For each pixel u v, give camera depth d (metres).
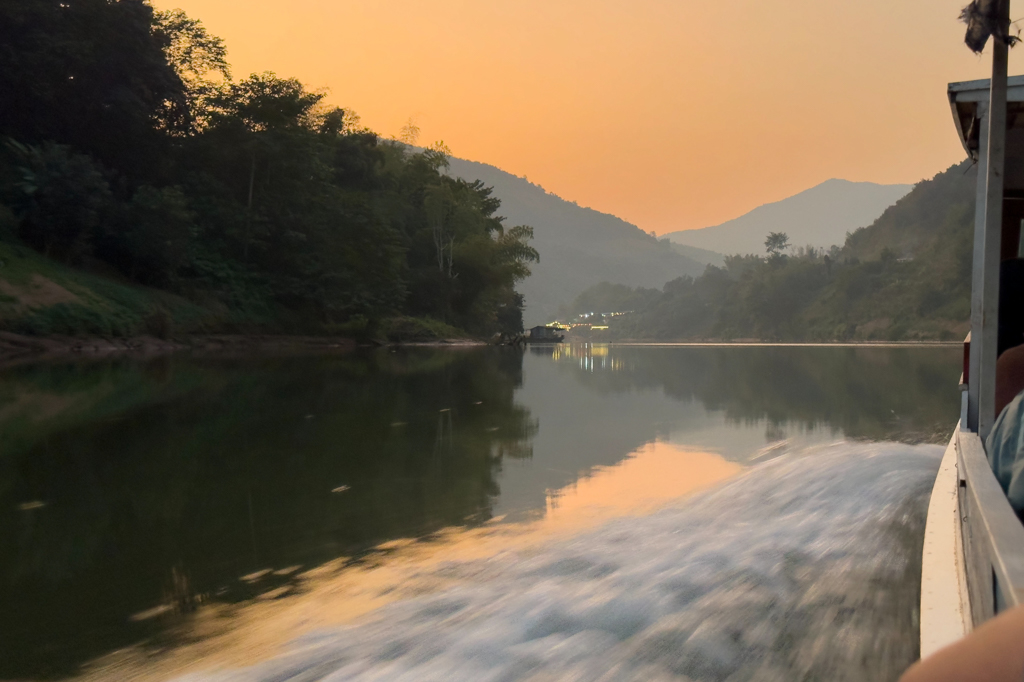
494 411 9.59
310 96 42.84
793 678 2.22
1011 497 1.59
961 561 2.59
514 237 62.81
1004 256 5.93
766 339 124.69
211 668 2.48
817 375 14.80
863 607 2.72
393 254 45.41
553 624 2.68
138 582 3.44
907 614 2.67
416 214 58.12
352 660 2.45
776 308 138.62
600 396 11.42
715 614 2.71
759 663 2.34
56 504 4.93
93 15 33.22
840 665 2.27
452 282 54.12
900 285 108.50
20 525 4.43
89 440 7.37
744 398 10.77
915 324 94.19
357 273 42.22
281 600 3.12
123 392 11.81
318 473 5.82
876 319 103.94
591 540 3.81
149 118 35.94
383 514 4.57
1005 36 2.20
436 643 2.55
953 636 2.19
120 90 33.62
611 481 5.42
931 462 5.51
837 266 142.88
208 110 40.91
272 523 4.40
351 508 4.73
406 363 20.75
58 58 31.41
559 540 3.85
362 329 39.47
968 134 4.05
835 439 6.90
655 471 5.75
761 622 2.64
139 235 31.00
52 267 26.69
